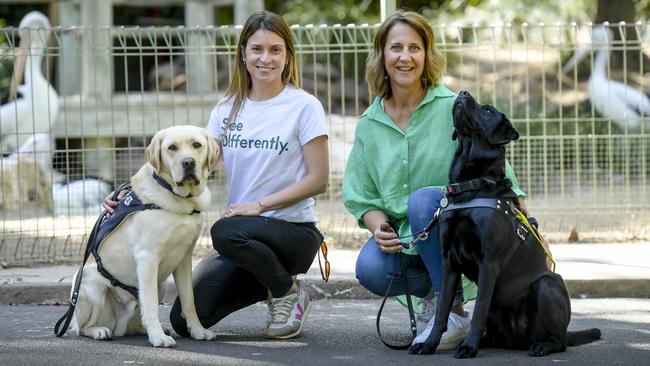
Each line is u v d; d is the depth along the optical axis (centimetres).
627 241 810
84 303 497
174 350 469
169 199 473
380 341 500
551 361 436
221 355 458
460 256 446
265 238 488
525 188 977
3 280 664
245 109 511
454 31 1522
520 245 446
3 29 775
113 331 505
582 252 759
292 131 500
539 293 445
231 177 512
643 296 653
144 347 475
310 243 505
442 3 1658
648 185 1037
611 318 575
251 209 490
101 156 1063
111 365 437
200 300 505
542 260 452
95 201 995
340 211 910
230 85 520
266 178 503
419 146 487
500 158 444
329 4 1628
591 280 651
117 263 487
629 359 443
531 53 1515
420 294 495
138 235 476
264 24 501
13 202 1011
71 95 1135
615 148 1076
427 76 493
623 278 654
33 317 589
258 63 498
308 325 555
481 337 448
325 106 1384
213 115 523
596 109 1146
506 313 458
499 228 435
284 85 517
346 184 505
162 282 498
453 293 452
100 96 1082
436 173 485
